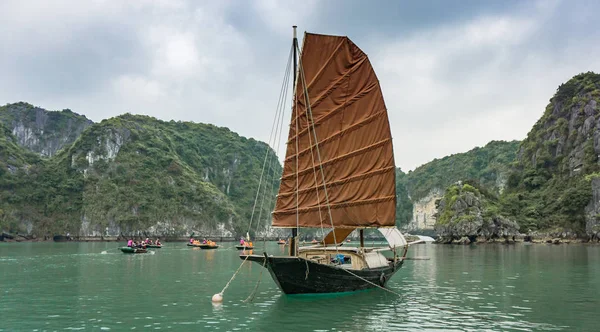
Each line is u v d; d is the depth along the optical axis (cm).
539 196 11356
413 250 6638
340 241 2272
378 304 1714
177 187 15900
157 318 1473
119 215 14112
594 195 9494
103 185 14650
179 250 6450
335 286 1859
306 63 2058
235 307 1655
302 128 2069
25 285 2303
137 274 2848
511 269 3272
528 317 1506
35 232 13300
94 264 3638
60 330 1315
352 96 2062
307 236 16075
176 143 18900
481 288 2219
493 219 9988
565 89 12875
